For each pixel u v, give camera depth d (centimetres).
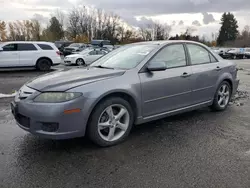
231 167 304
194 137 397
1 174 289
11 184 270
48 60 1426
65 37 6525
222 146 364
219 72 512
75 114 323
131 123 385
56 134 320
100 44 2977
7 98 677
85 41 5712
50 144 369
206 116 505
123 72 377
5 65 1309
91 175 288
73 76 364
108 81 353
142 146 364
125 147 360
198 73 464
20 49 1345
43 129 325
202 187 264
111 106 358
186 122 468
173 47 446
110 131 363
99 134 351
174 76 423
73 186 267
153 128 436
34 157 329
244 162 316
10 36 6744
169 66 429
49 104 317
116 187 265
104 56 496
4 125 452
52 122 317
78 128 330
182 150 351
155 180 278
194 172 293
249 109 558
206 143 374
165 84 412
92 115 342
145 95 389
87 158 327
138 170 298
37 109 320
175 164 312
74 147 359
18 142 376
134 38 6969
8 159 323
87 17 6500
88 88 334
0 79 1073
